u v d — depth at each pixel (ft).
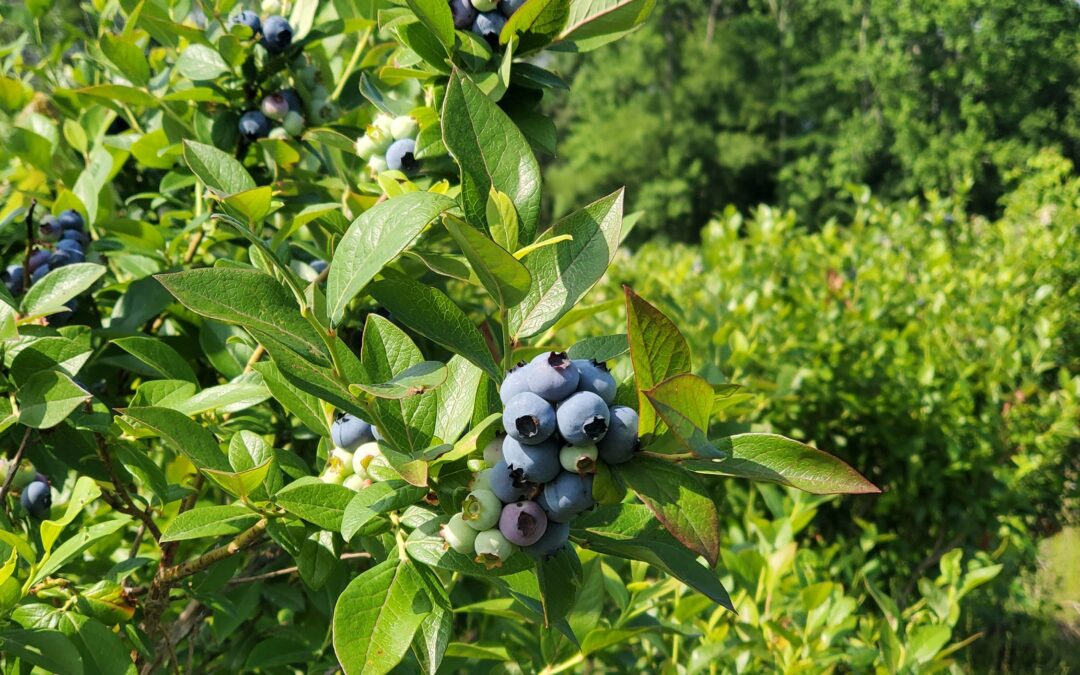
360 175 2.23
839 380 5.48
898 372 5.46
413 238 1.26
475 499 1.24
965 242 7.67
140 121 2.84
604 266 1.44
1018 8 30.66
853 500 5.60
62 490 2.02
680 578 1.32
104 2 3.03
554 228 1.45
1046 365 5.71
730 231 6.91
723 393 1.39
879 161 33.81
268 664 2.18
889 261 6.85
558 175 38.19
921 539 5.71
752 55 37.11
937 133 32.24
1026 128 31.40
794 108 35.60
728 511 4.58
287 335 1.36
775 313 5.62
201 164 1.65
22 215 2.25
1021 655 5.68
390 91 2.33
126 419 1.55
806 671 2.56
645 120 35.88
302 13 2.34
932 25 32.22
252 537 1.64
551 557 1.36
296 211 2.26
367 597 1.34
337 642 1.31
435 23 1.72
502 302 1.35
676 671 2.48
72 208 2.38
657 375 1.19
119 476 2.01
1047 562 6.88
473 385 1.43
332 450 1.60
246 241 2.43
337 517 1.42
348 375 1.36
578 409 1.15
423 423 1.39
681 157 35.58
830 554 3.71
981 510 5.37
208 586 1.88
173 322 2.51
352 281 1.29
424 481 1.21
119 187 2.96
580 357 1.52
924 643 2.62
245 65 2.28
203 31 2.33
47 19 3.15
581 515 1.44
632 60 37.55
